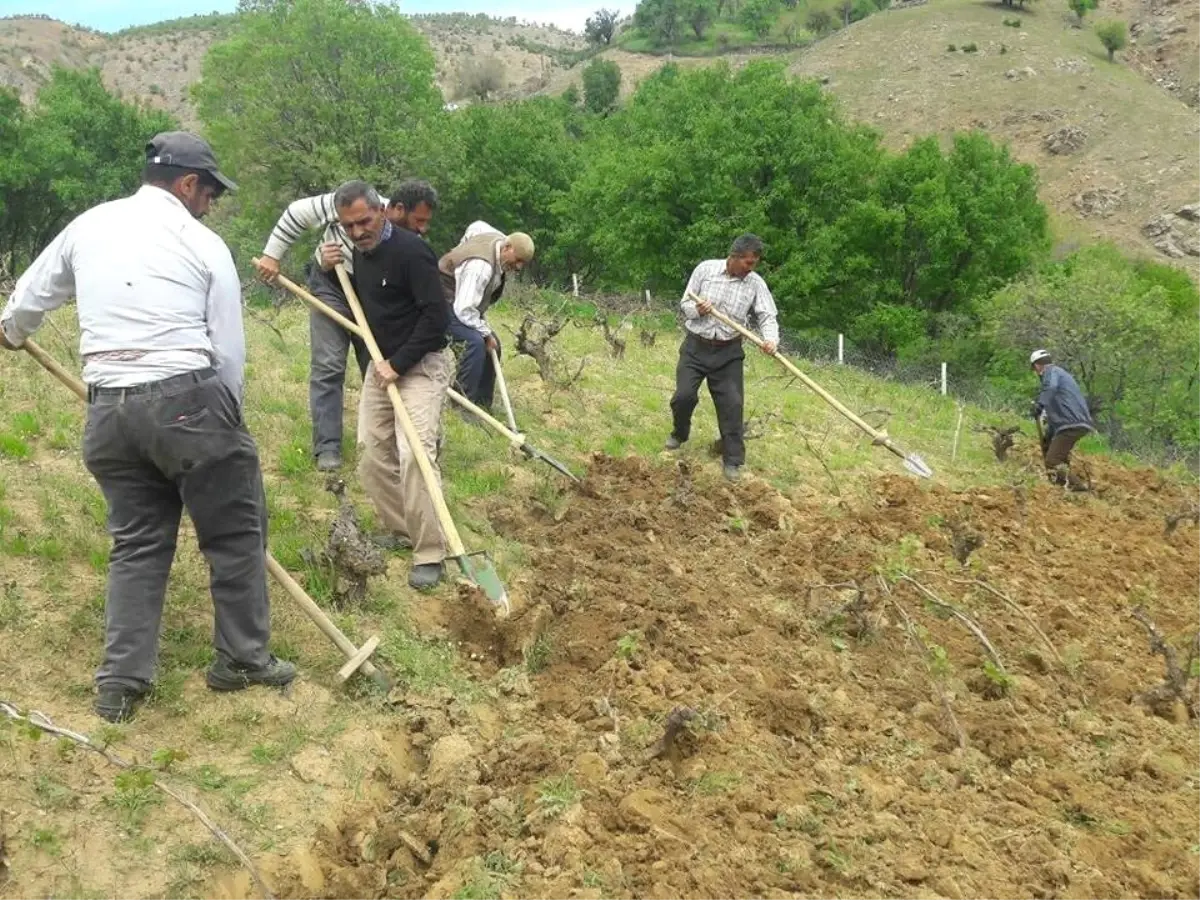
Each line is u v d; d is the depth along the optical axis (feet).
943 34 289.12
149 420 11.45
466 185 137.39
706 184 98.94
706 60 378.32
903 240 103.81
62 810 10.62
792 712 15.02
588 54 425.69
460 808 12.00
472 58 430.20
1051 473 35.19
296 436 21.83
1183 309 110.83
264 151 123.65
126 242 11.64
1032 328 75.51
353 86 125.08
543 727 14.12
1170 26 294.05
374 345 16.26
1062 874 12.21
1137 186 215.51
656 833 11.77
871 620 18.42
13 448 17.92
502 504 21.22
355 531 15.40
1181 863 12.95
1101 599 22.89
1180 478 40.57
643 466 26.14
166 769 11.50
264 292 48.88
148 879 10.28
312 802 11.82
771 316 25.86
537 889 10.95
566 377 33.22
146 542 12.10
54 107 135.85
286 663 13.37
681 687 15.20
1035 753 15.42
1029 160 233.35
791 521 24.39
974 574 22.33
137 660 12.00
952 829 12.92
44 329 25.48
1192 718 17.31
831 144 99.71
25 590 13.97
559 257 138.92
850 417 24.57
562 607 17.38
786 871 11.69
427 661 14.82
